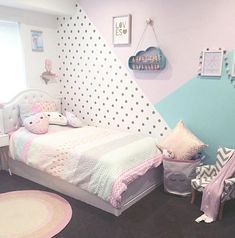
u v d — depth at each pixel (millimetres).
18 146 3609
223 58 3096
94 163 2867
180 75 3424
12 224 2676
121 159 2875
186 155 3191
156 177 3465
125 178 2738
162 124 3689
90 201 3033
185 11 3246
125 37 3764
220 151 3053
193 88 3357
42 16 4258
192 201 3064
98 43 4082
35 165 3387
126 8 3695
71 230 2582
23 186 3508
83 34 4223
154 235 2514
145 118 3828
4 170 4031
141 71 3729
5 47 3910
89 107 4410
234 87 3082
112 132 3879
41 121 3730
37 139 3473
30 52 4188
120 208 2816
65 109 4719
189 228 2615
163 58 3471
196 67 3287
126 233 2543
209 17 3104
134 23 3670
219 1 3012
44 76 4426
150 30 3545
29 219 2762
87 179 2906
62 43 4512
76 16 4246
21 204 3045
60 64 4629
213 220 2727
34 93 4227
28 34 4117
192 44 3270
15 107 3943
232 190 2717
